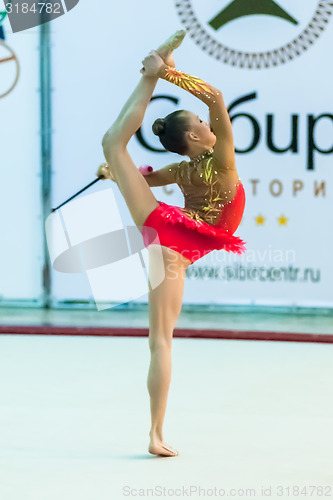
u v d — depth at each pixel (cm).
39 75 1959
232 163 994
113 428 1122
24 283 2016
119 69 1950
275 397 1298
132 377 1430
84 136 1967
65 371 1475
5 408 1219
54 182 1978
